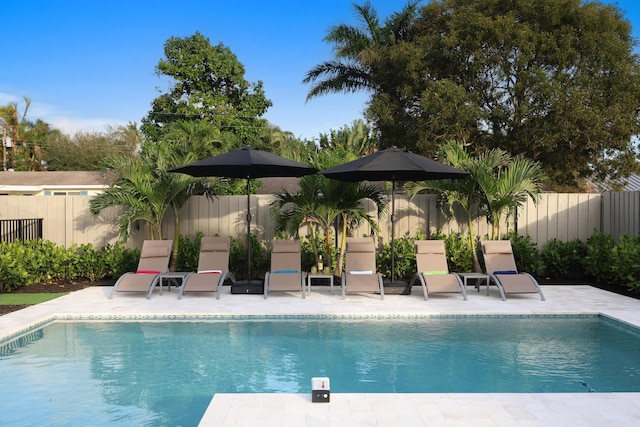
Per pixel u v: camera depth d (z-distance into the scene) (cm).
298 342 697
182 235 1263
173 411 467
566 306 886
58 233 1281
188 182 1111
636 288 994
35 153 4994
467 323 802
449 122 1809
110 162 1116
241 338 717
